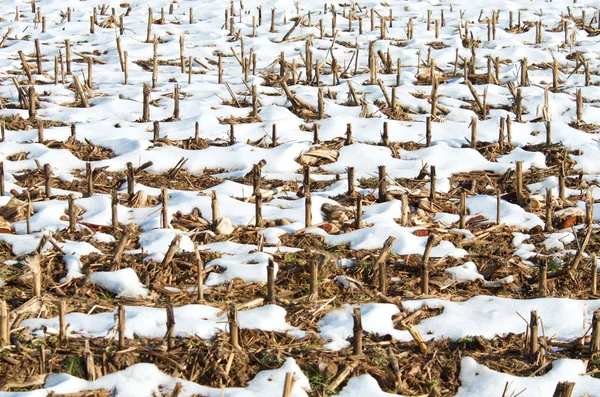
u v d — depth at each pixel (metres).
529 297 6.98
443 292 7.02
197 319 6.19
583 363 5.83
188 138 11.23
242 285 6.96
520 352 6.08
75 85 12.80
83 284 6.81
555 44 17.62
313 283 6.66
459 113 12.66
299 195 9.34
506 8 22.02
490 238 8.18
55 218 8.34
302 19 19.22
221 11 21.30
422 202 8.90
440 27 19.64
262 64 16.00
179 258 7.36
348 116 12.03
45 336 5.85
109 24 19.09
